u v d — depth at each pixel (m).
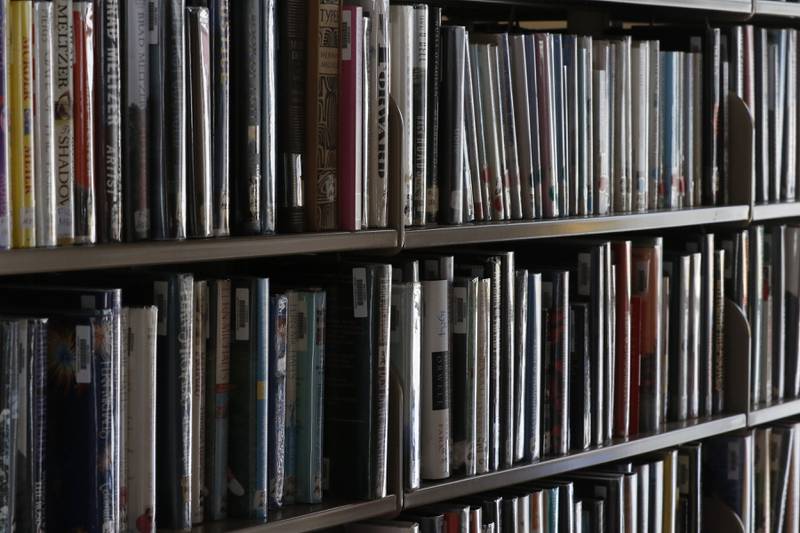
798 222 3.14
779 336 2.97
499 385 2.20
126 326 1.63
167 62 1.62
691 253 2.68
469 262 2.18
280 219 1.84
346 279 1.93
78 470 1.56
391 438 2.00
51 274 1.81
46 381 1.55
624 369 2.51
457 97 2.07
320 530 2.04
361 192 1.90
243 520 1.81
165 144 1.63
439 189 2.09
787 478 3.01
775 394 2.98
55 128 1.50
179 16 1.62
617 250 2.48
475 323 2.12
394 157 1.95
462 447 2.13
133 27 1.60
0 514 1.48
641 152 2.53
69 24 1.50
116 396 1.59
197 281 1.74
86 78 1.53
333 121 1.87
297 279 1.98
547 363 2.32
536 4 2.63
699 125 2.70
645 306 2.56
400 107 1.99
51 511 1.57
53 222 1.50
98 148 1.56
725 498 2.85
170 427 1.70
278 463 1.86
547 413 2.33
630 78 2.50
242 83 1.74
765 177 2.88
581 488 2.48
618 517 2.46
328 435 1.97
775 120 2.91
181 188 1.65
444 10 2.65
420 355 2.06
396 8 1.97
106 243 1.57
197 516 1.77
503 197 2.21
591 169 2.41
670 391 2.68
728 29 2.75
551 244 2.44
